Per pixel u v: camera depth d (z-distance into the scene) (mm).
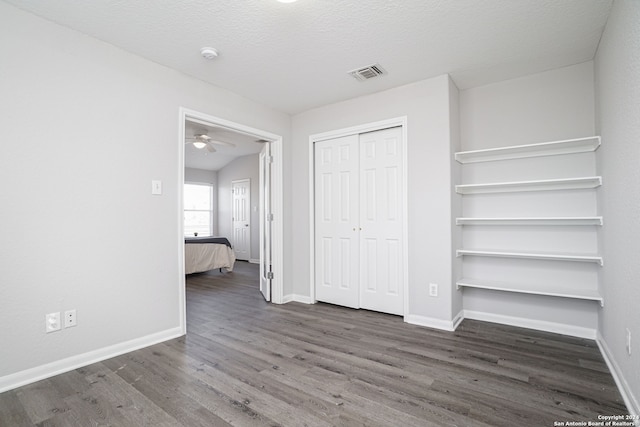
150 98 2588
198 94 2941
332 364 2189
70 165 2148
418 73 2879
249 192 7738
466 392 1816
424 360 2240
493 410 1643
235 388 1880
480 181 3168
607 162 2191
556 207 2816
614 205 2000
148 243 2555
